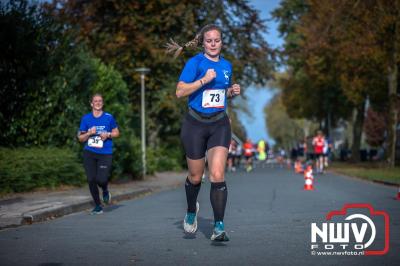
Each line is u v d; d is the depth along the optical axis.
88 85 43.66
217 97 16.48
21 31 39.12
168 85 70.56
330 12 74.94
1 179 33.16
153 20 68.00
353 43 72.94
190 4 69.06
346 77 80.25
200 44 17.00
